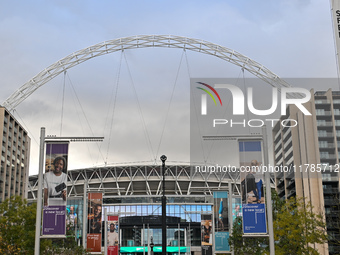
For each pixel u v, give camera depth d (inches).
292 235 2338.8
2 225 2578.7
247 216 1716.3
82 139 1734.7
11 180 5364.2
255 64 5629.9
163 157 1732.3
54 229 1683.1
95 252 2992.1
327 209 4763.8
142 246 7322.8
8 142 5216.5
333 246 4256.9
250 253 2874.0
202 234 3371.1
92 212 3063.5
